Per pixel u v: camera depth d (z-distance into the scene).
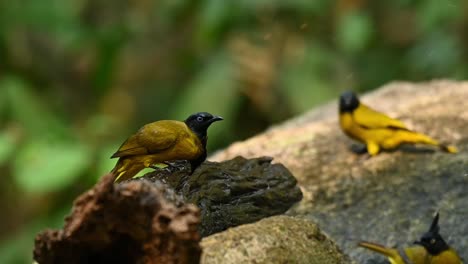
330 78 15.34
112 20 15.48
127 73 15.81
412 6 16.22
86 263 5.43
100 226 5.22
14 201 14.73
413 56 16.03
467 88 11.27
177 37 15.69
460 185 8.37
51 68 15.48
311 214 8.11
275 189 8.10
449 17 15.47
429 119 10.02
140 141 7.10
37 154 12.89
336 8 15.45
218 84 14.27
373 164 8.90
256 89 14.44
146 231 5.14
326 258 6.36
